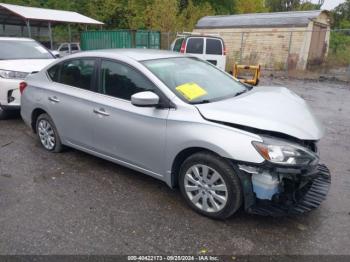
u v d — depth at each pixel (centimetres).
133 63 380
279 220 329
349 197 378
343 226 320
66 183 409
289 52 1831
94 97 411
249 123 303
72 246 290
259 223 324
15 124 672
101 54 417
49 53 826
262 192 299
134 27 2939
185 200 360
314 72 1714
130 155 386
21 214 340
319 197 330
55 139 491
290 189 313
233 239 299
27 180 416
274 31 1955
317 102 974
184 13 2872
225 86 409
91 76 421
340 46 2442
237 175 305
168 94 346
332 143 574
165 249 287
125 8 3038
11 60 718
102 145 415
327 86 1336
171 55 431
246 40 2088
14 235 305
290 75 1662
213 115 318
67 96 445
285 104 358
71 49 2055
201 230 313
